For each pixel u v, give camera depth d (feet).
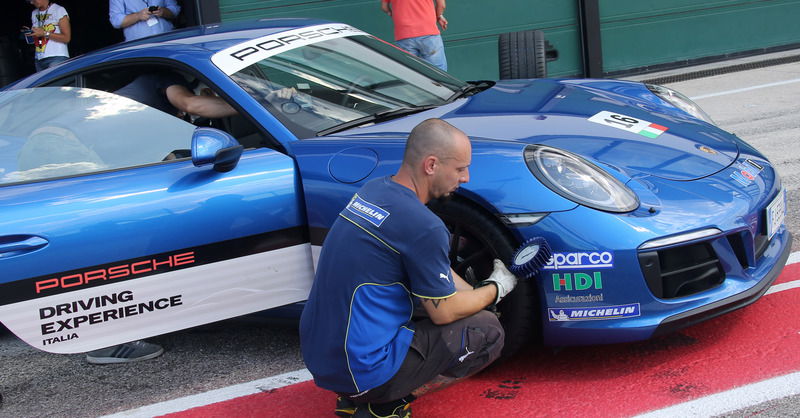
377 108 11.30
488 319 7.77
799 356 9.11
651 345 9.85
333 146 9.96
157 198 9.60
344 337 7.19
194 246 9.64
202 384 10.25
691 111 12.90
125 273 9.50
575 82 13.78
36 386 10.77
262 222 9.82
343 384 7.36
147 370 10.89
